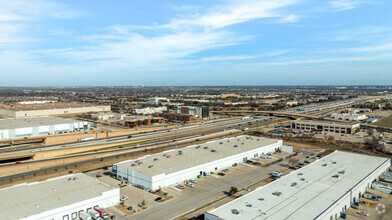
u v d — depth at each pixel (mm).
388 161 96250
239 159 107188
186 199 73812
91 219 62094
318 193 67750
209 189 80812
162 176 80312
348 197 68062
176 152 106688
